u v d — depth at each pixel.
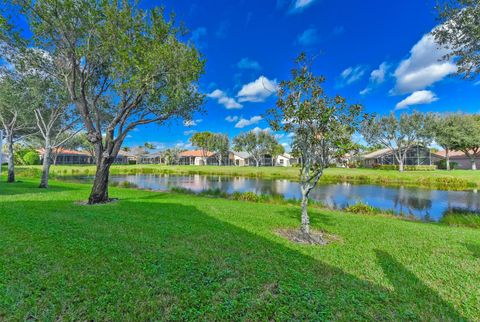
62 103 13.50
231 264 3.96
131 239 4.92
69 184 17.50
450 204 14.65
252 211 9.14
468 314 2.92
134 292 2.97
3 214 6.64
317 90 5.88
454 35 8.09
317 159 6.09
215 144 64.19
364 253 4.86
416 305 3.05
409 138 34.88
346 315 2.77
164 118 10.82
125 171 41.41
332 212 10.55
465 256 4.84
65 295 2.83
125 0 8.46
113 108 13.34
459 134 32.75
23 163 47.94
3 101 13.35
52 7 7.90
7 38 8.49
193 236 5.38
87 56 8.70
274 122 6.40
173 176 34.41
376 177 26.70
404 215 11.68
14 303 2.64
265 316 2.68
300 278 3.60
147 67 8.32
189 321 2.54
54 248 4.19
